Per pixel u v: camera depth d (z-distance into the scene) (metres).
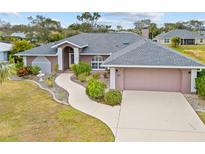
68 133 12.83
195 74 21.66
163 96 20.88
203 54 54.75
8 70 18.52
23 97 20.84
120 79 23.14
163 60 22.02
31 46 46.19
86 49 35.47
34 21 81.31
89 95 20.48
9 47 47.81
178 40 73.06
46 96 21.12
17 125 14.11
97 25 89.44
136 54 23.23
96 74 29.86
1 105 18.34
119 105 18.09
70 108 17.36
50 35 74.88
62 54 34.28
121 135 12.47
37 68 32.72
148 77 23.12
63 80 28.70
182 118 15.09
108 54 33.97
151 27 102.31
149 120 14.75
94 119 14.95
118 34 40.34
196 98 20.31
